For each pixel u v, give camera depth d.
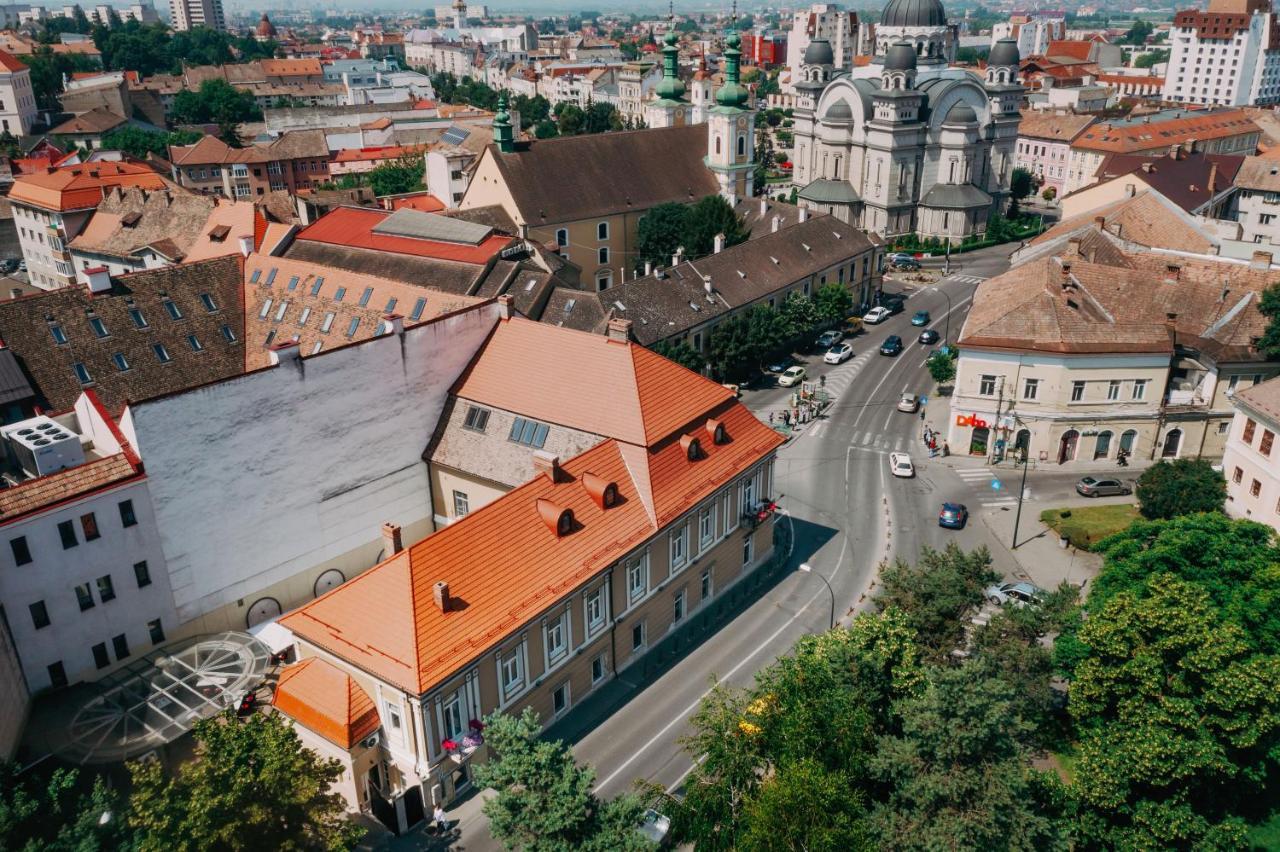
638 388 63.47
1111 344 82.19
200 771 38.19
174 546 58.16
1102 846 45.41
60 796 45.62
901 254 155.38
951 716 40.69
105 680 54.81
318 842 41.56
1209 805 47.44
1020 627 50.06
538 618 52.25
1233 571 52.78
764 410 100.06
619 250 135.75
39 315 74.19
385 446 68.38
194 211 115.81
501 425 67.88
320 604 50.72
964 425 88.50
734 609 67.50
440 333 69.12
